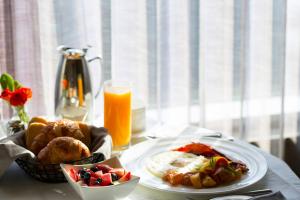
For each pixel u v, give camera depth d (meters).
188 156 1.17
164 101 2.11
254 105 2.28
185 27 2.04
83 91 1.36
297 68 2.34
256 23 2.18
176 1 2.01
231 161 1.12
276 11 2.19
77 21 1.84
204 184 1.01
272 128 2.34
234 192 1.01
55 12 1.81
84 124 1.18
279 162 1.19
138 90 2.02
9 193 1.04
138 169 1.11
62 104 1.35
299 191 1.03
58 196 1.02
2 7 1.71
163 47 2.05
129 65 1.98
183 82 2.10
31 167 1.06
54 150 1.04
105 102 1.28
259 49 2.21
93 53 1.92
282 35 2.21
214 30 2.10
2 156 1.03
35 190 1.05
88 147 1.16
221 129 2.23
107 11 1.89
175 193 0.99
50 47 1.83
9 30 1.74
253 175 1.07
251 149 1.21
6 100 1.26
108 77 1.96
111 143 1.13
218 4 2.07
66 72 1.34
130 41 1.96
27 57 1.79
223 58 2.14
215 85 2.17
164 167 1.10
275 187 1.05
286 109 2.39
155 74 2.02
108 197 0.92
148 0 1.94
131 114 1.35
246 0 2.11
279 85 2.28
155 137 1.34
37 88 1.83
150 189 1.05
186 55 2.07
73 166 1.00
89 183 0.93
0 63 1.76
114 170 0.99
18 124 1.27
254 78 2.24
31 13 1.77
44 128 1.13
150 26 1.96
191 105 2.14
